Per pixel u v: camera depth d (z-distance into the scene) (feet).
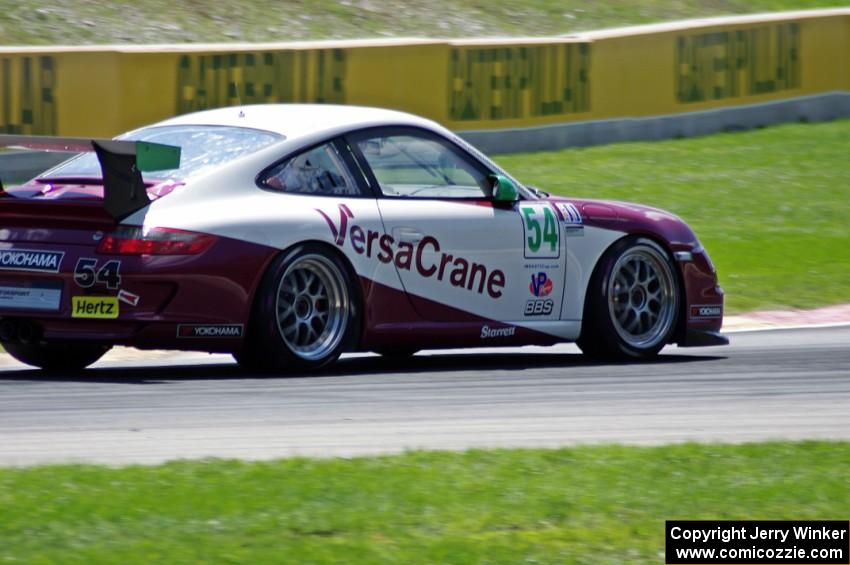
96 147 74.79
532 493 48.67
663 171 208.64
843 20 257.96
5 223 80.18
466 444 61.21
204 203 79.10
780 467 53.93
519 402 74.28
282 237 80.07
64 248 77.97
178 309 77.36
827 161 220.43
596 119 228.22
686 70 238.68
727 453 56.65
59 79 183.11
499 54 217.36
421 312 86.33
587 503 47.37
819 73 255.91
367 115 88.22
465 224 87.81
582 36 228.43
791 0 325.83
